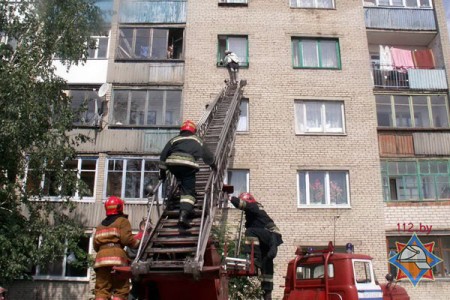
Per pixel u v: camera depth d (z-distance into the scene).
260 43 18.16
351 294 8.38
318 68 17.86
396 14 19.06
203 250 5.81
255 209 7.49
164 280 5.80
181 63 17.80
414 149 16.89
